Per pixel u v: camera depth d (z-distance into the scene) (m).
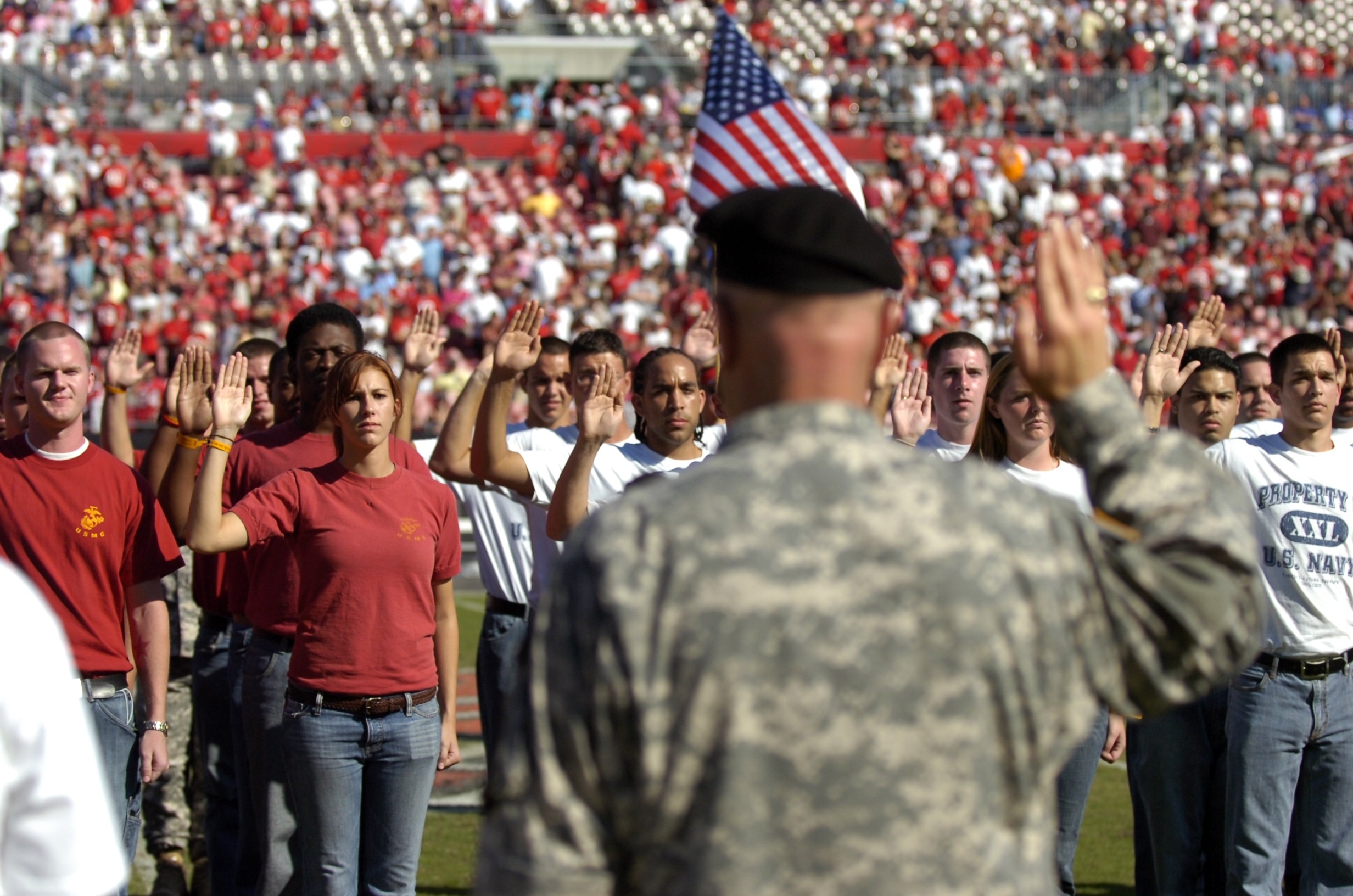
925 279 92.94
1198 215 106.06
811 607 6.30
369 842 18.14
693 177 12.41
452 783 30.59
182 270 88.50
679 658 6.29
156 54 119.38
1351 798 19.50
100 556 17.84
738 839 6.14
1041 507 6.86
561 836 6.32
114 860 7.50
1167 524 7.08
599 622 6.38
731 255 7.18
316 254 90.00
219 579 22.34
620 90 117.31
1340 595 19.42
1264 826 19.23
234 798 22.47
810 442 6.73
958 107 117.56
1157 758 20.66
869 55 130.25
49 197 97.56
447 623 19.72
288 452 21.42
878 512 6.50
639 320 87.31
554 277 91.56
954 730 6.27
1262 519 19.91
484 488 21.09
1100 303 7.46
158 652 18.81
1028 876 6.46
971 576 6.43
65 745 7.38
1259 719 19.30
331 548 17.73
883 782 6.17
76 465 17.95
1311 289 98.69
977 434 20.86
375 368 18.19
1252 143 117.12
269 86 114.75
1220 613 6.86
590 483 20.64
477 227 99.50
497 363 19.41
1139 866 21.86
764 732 6.21
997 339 88.50
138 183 99.06
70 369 17.70
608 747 6.34
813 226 7.05
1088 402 7.37
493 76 120.50
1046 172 109.19
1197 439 23.03
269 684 19.41
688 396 20.70
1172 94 124.12
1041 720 6.54
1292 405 20.27
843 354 7.04
